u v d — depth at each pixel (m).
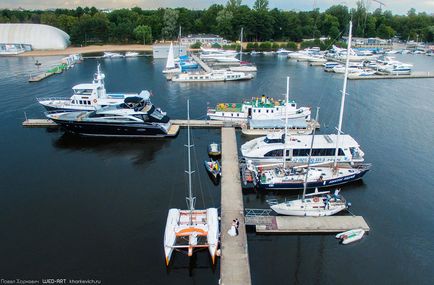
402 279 32.69
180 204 43.75
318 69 147.00
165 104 90.12
